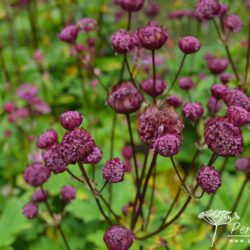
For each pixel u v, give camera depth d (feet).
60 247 1.25
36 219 1.31
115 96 0.79
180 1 2.13
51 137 0.83
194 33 1.92
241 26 1.09
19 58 1.99
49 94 1.78
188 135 1.52
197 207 1.17
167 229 0.93
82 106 1.78
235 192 1.27
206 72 1.79
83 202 1.22
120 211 1.18
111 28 2.11
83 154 0.73
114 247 0.72
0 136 1.60
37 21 2.02
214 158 0.75
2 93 1.79
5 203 1.45
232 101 0.85
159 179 1.33
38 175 0.98
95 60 1.85
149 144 0.73
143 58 1.11
